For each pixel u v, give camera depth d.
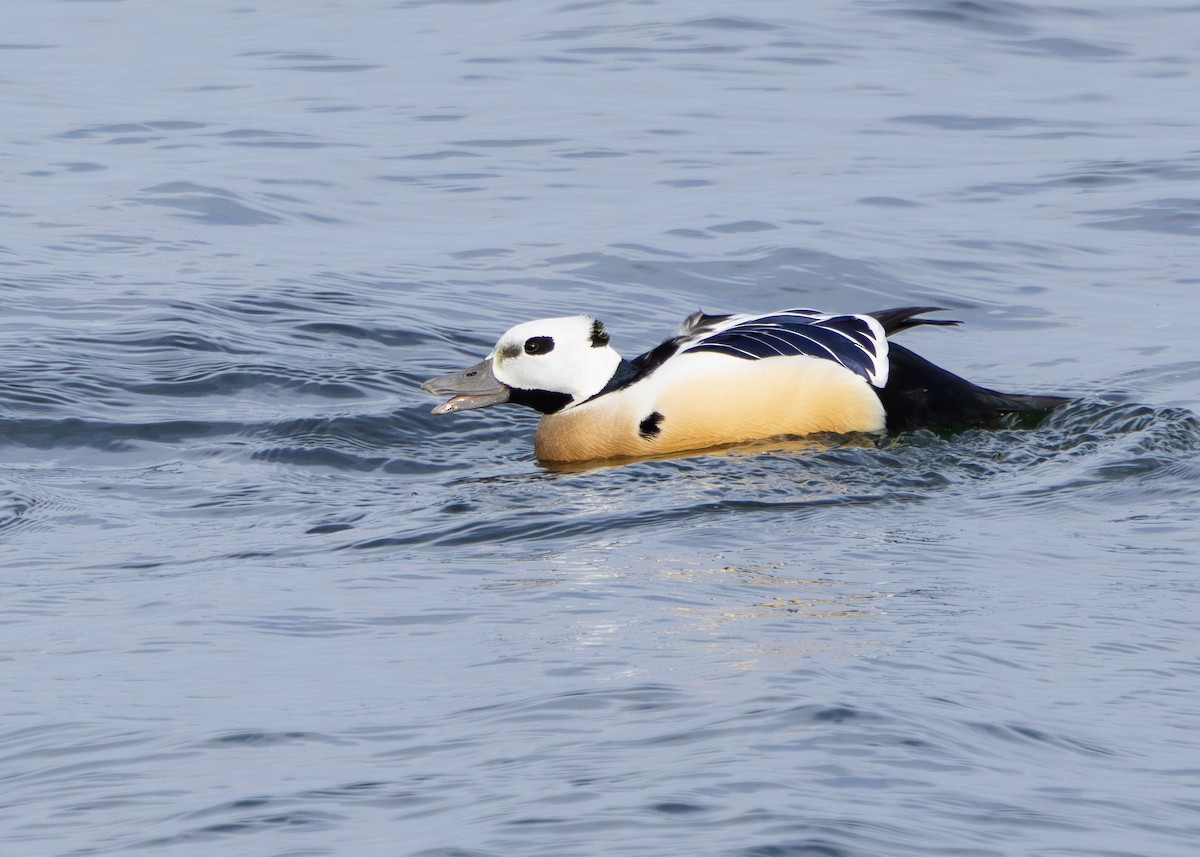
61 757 8.55
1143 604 10.85
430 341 20.80
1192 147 30.03
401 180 28.67
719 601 10.99
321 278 23.17
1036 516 13.39
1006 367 19.83
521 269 23.92
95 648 10.48
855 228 25.58
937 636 10.12
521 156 30.05
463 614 10.95
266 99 34.09
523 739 8.41
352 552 13.08
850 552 12.31
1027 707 8.89
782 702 8.73
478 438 17.56
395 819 7.51
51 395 18.12
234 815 7.64
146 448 16.92
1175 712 8.90
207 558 13.02
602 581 11.67
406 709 9.02
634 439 16.39
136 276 23.05
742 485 14.70
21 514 14.62
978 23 40.00
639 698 8.95
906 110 33.06
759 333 16.73
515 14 41.94
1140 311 21.88
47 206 26.62
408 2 43.81
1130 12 41.31
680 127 31.86
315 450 16.83
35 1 44.31
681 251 24.58
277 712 9.07
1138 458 14.89
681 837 7.12
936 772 7.87
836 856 6.92
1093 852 7.13
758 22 39.94
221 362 19.42
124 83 35.47
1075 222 26.05
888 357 16.45
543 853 7.02
